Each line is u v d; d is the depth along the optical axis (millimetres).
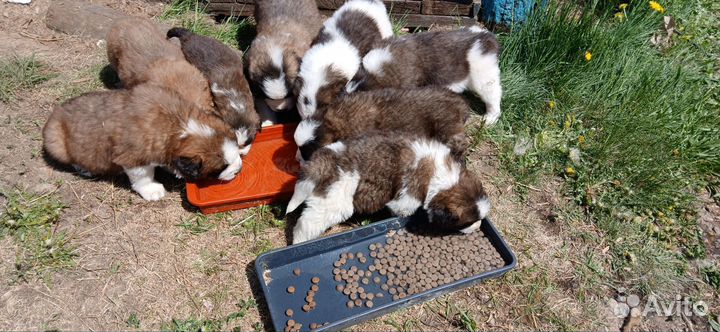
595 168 1163
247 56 1250
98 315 869
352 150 938
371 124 1047
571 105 1282
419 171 942
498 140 1224
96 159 989
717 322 938
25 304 866
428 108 1055
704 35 1563
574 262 1012
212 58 1155
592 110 1269
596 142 1216
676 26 1539
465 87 1266
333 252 980
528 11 1374
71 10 1376
